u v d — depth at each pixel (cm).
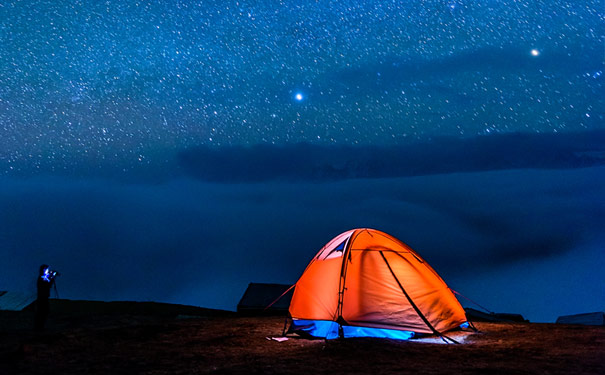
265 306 1388
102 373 646
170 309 1530
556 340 879
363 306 941
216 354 778
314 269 1010
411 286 966
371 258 984
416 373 635
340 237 1041
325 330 961
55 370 661
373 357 744
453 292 1041
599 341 858
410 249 1034
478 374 625
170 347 837
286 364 698
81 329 1010
